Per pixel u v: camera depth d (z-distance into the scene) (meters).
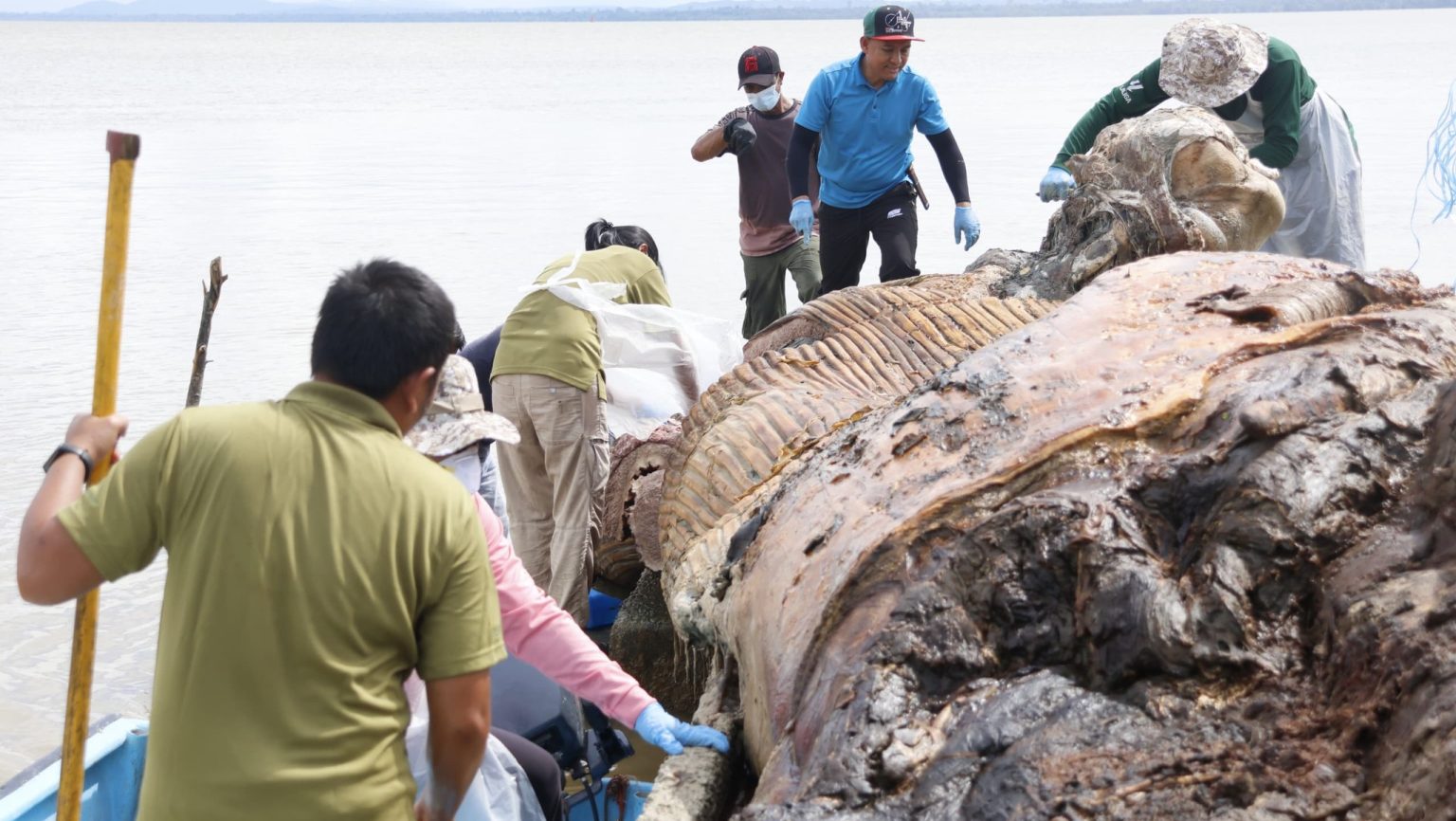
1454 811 2.26
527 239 16.73
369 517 2.81
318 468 2.81
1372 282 3.72
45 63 115.44
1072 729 2.75
